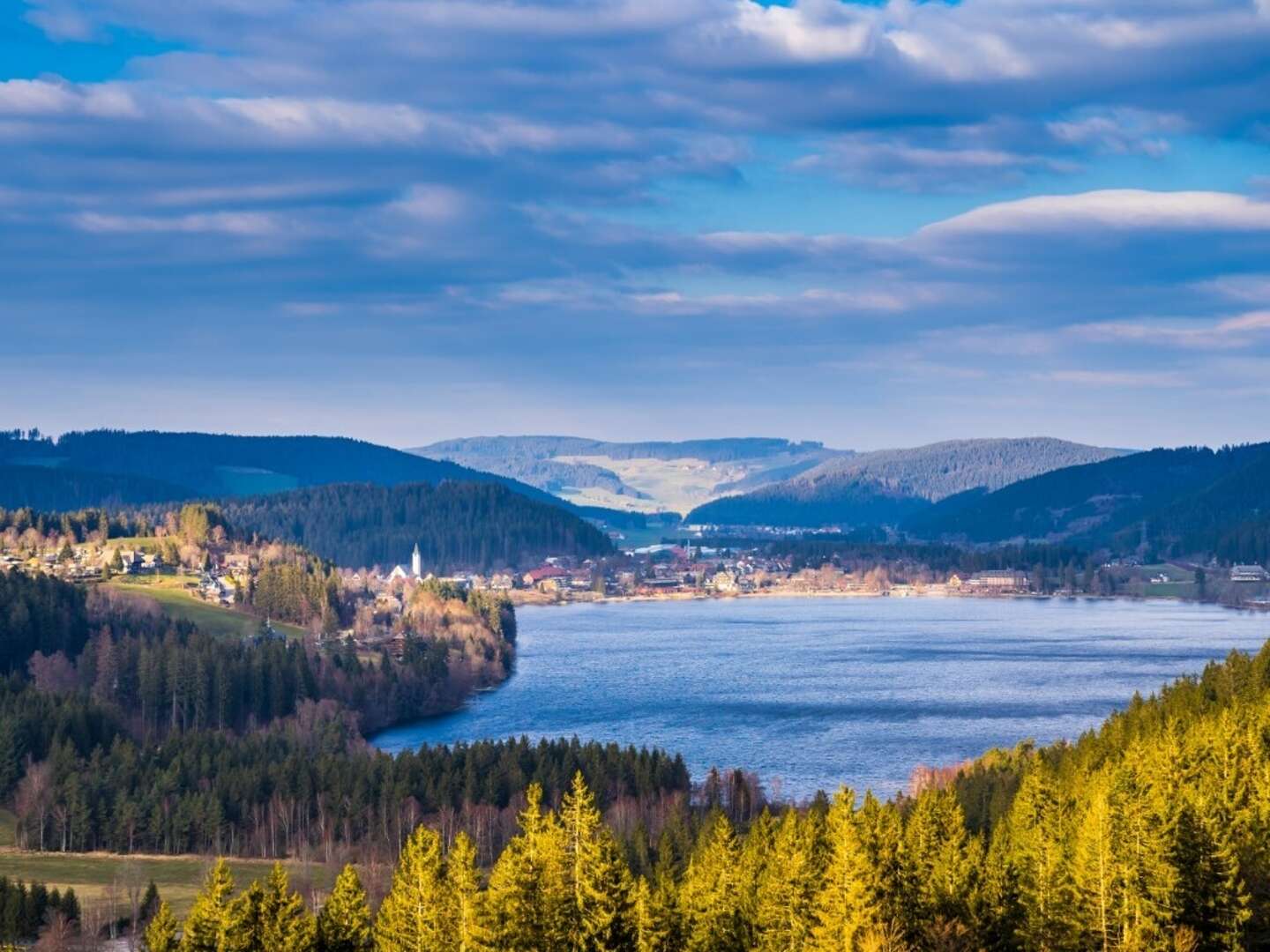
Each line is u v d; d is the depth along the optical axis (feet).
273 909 579.07
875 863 564.71
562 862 604.49
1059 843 606.55
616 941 580.30
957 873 570.05
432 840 621.31
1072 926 540.93
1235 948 525.75
